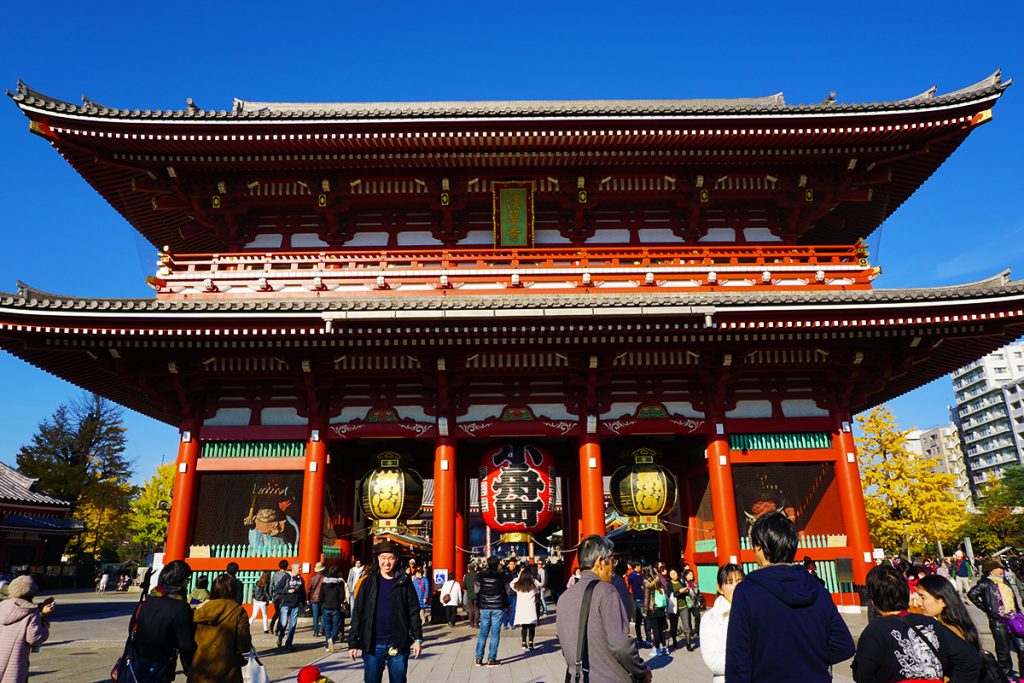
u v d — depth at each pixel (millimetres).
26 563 51125
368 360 20875
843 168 23344
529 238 23438
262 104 32438
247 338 19234
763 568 4906
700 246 23828
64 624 26594
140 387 21016
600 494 20688
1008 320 19047
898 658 5426
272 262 22641
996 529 77375
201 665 7410
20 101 19672
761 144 22047
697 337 19734
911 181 25078
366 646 8367
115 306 17938
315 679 6672
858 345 20656
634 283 22234
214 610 7684
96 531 69000
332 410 21594
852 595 19766
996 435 139750
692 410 21656
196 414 21266
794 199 23875
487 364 21094
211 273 22047
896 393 27547
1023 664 10727
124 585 57594
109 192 24422
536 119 20781
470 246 24062
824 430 21266
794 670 4418
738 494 20969
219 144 21438
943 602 7023
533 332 19109
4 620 8328
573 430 21484
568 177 23469
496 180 23422
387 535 21078
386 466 21156
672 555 25531
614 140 21641
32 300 17547
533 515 20484
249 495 21000
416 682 12469
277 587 16641
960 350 22375
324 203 23391
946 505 50750
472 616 20766
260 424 21328
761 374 21828
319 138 21297
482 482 21125
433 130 21203
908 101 20844
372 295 21719
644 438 25031
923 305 18281
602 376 21250
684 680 12828
